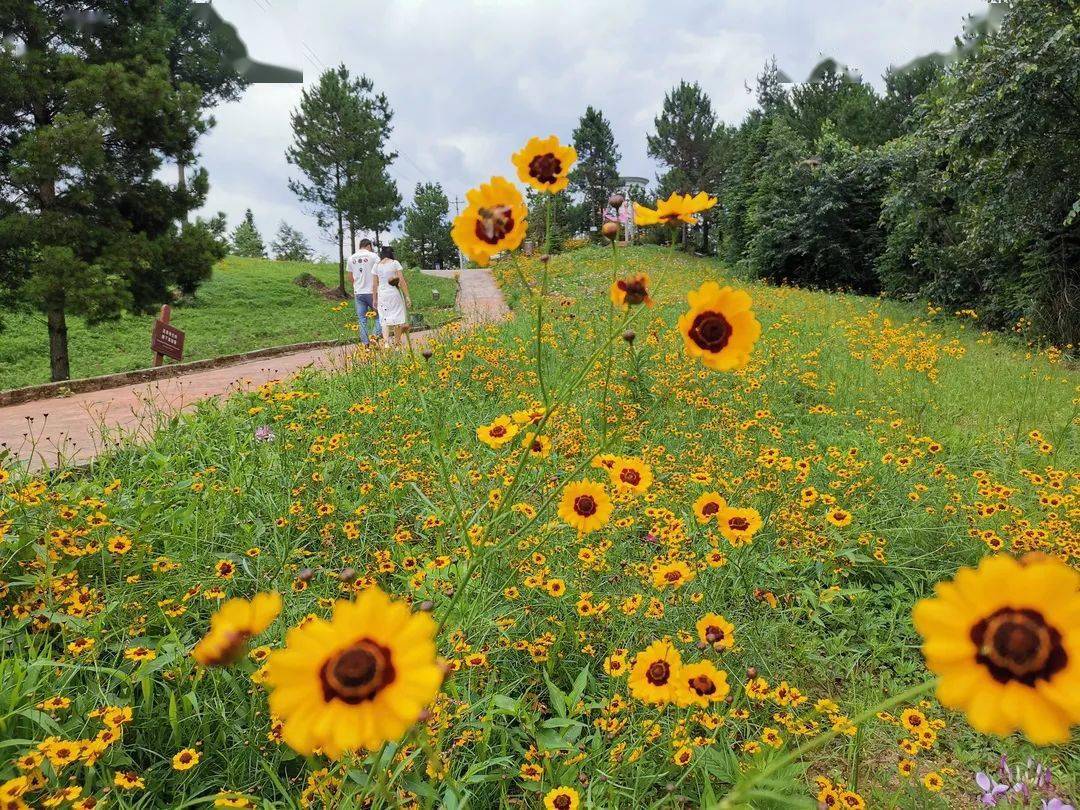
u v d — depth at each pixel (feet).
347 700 2.32
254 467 11.80
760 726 6.89
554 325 26.30
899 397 20.07
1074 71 32.24
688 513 10.81
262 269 111.04
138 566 8.29
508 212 4.43
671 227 5.47
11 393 23.48
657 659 5.44
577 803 5.06
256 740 5.95
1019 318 42.80
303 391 16.31
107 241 41.98
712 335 3.95
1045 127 35.29
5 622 7.53
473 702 6.40
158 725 6.24
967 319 45.21
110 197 42.73
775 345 24.23
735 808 2.96
